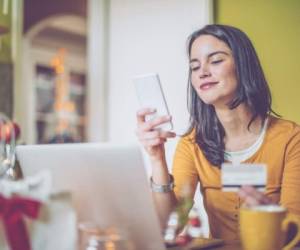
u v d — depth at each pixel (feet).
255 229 3.62
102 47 9.43
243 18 7.06
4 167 4.21
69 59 17.43
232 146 5.89
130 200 3.57
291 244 3.72
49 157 3.72
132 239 3.63
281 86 6.28
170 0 7.98
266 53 6.68
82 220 3.67
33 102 16.03
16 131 4.40
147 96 4.66
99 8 9.44
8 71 9.04
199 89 6.21
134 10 8.52
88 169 3.60
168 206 4.83
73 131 17.17
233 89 6.06
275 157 5.73
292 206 5.48
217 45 6.18
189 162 6.03
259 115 5.95
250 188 3.88
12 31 9.12
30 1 15.55
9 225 3.22
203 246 4.27
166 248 4.12
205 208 5.82
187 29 7.77
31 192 3.28
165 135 4.74
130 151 3.48
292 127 5.82
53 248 3.26
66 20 16.26
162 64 8.02
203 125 6.09
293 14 6.65
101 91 9.45
